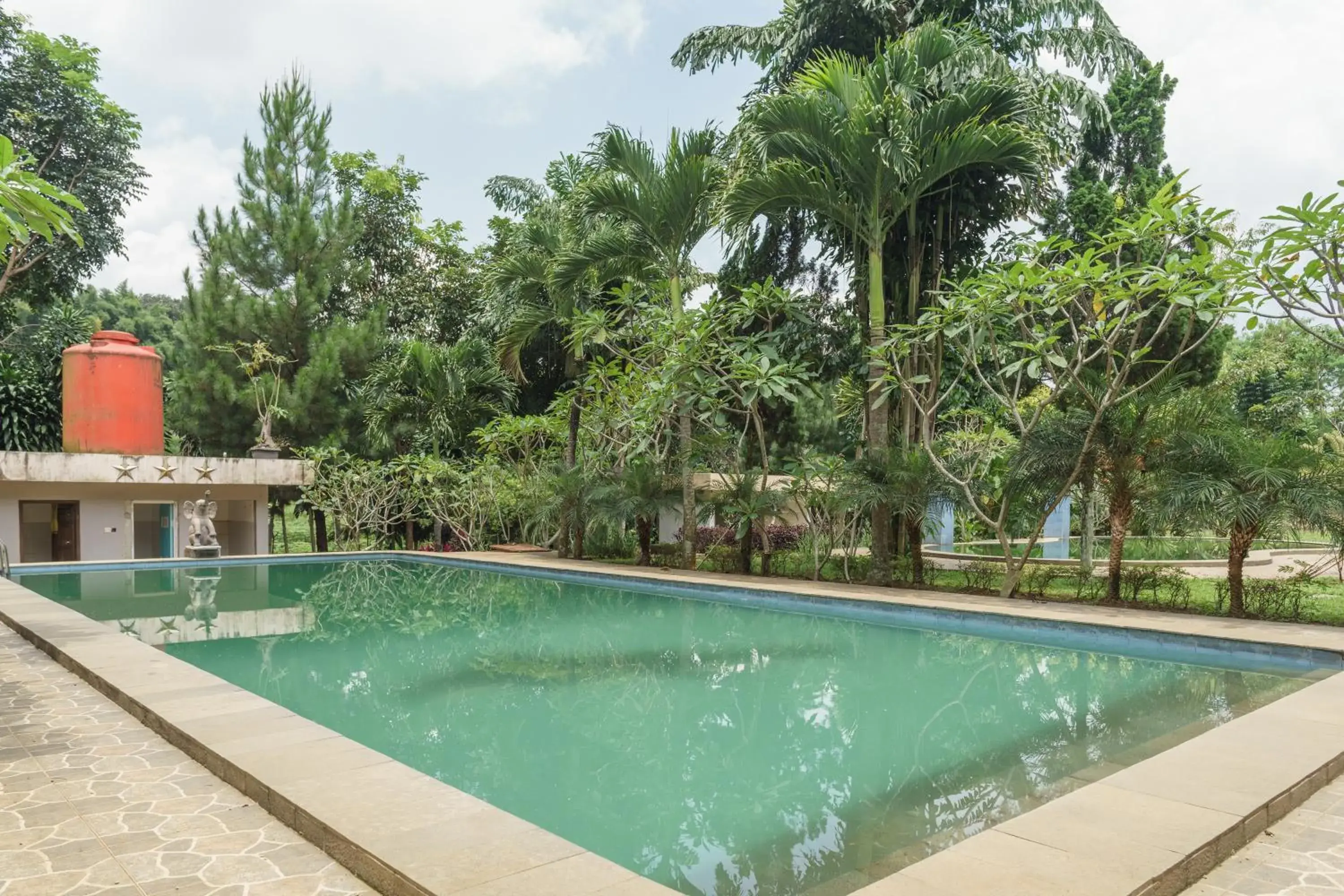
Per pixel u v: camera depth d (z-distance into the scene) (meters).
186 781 3.25
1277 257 7.03
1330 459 7.18
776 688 5.52
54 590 11.38
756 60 13.32
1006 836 2.50
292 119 18.08
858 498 9.34
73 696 4.71
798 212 12.56
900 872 2.25
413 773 3.10
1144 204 11.28
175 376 17.09
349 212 18.33
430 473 16.33
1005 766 3.89
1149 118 12.30
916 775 3.79
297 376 17.08
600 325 12.37
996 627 7.52
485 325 18.66
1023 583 9.40
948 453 11.21
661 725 4.63
